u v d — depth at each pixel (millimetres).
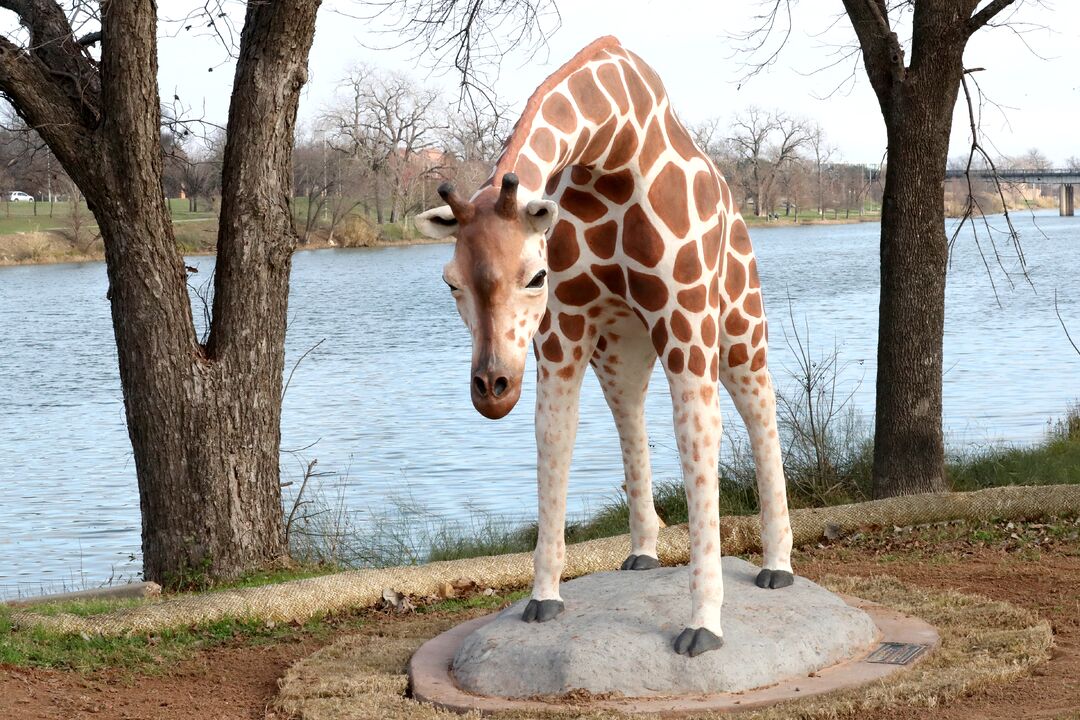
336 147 83188
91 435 20406
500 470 16359
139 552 12586
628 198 5562
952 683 5426
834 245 95062
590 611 5992
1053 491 9469
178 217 67688
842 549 8953
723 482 11766
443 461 17109
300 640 7152
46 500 15297
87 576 11539
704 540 5637
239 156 9219
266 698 5992
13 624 7188
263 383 9352
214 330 9320
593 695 5461
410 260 84062
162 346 9023
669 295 5602
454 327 39844
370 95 82250
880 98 10602
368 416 21516
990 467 11875
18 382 27844
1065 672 5664
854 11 10562
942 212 10531
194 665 6648
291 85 9281
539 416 6016
